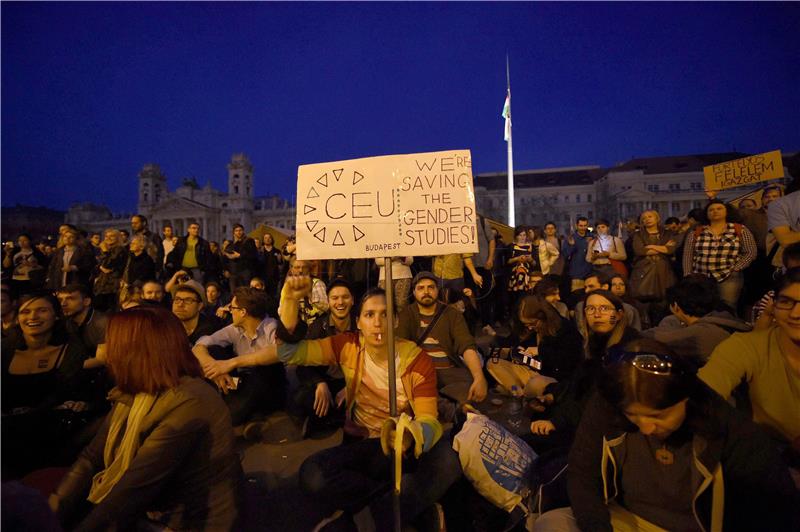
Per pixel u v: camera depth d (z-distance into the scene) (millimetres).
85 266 8148
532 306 4117
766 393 2291
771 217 4227
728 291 5234
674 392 1593
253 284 6496
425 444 2373
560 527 2057
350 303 4117
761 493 1719
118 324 2037
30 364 3176
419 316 4293
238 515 2156
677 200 70500
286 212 84375
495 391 4715
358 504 2539
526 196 79875
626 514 1940
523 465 2562
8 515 1211
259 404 3980
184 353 2096
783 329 2176
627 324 3207
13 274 9250
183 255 10492
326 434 3971
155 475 1958
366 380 2752
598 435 1921
